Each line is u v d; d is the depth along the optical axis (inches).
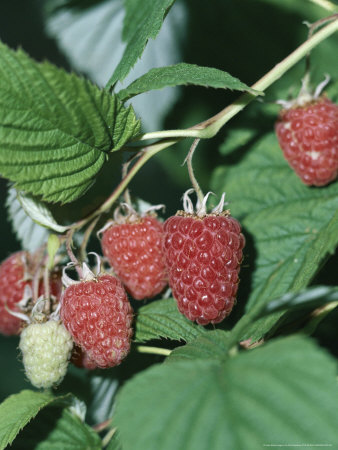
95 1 13.2
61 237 8.9
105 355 8.3
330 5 8.9
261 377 6.3
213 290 8.3
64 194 8.1
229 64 12.8
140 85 8.2
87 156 8.2
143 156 8.6
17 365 16.6
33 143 7.7
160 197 15.8
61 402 9.1
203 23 12.8
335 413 6.0
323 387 6.1
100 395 10.1
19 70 7.3
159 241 9.2
